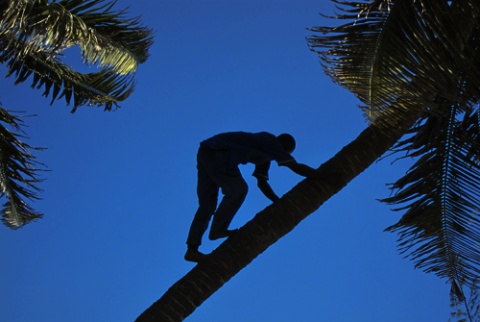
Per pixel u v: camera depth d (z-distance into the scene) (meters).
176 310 4.85
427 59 5.23
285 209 5.13
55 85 9.95
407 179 6.61
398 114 5.40
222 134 5.45
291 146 5.57
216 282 4.95
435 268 6.69
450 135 6.57
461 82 5.40
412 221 6.62
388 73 5.28
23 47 7.98
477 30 5.93
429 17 5.24
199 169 5.51
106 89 10.06
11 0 6.39
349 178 5.31
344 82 5.45
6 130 9.49
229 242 5.05
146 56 9.49
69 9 8.52
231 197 5.26
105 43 8.66
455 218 6.52
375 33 5.34
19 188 9.81
